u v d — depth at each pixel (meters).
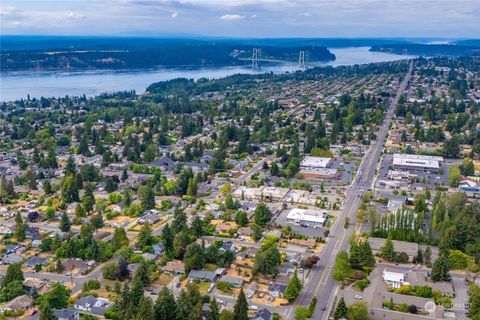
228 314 192.75
